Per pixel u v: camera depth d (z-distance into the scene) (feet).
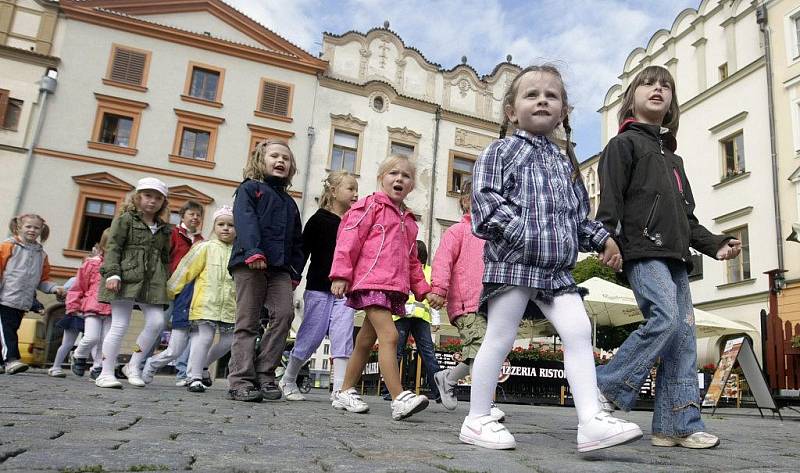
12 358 21.83
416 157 73.05
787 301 50.01
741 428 15.85
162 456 5.60
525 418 15.26
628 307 33.65
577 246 7.79
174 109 66.03
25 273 21.97
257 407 12.97
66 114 63.00
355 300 11.98
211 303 18.11
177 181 65.00
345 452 6.61
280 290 15.35
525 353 28.45
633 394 8.70
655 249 8.91
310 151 68.80
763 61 56.39
